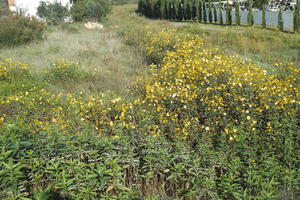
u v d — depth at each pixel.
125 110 4.13
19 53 10.38
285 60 9.41
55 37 13.92
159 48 9.30
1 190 2.42
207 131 3.86
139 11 35.56
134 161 2.99
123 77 7.52
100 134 3.52
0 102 4.97
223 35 13.87
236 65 5.94
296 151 3.45
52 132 3.08
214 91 4.72
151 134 3.62
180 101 4.57
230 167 2.98
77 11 22.22
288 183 2.93
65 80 7.28
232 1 33.22
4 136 2.76
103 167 2.60
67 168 2.66
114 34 15.34
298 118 4.11
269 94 4.41
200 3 24.77
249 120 3.92
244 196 2.54
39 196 2.22
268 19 23.39
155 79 6.14
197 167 2.92
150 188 2.90
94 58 9.79
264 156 3.17
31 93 5.65
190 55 7.15
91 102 4.51
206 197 2.83
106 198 2.49
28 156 2.64
